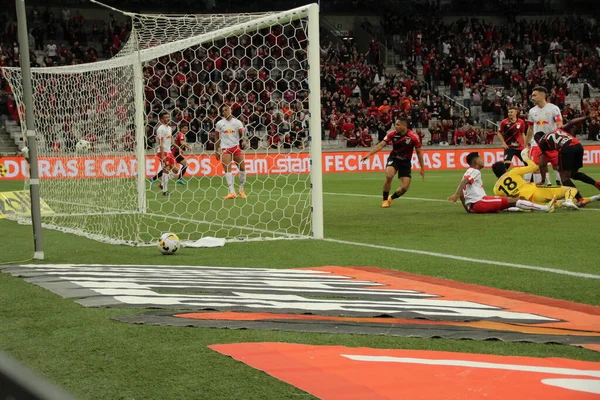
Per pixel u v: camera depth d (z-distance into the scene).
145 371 4.38
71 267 9.27
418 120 45.75
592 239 11.55
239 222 15.73
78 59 43.00
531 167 16.22
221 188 26.56
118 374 4.34
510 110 20.89
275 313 6.03
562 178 16.94
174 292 7.17
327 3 54.84
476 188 16.20
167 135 23.22
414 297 6.99
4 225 15.72
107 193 17.94
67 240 12.92
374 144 44.03
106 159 17.62
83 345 5.10
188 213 17.94
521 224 13.86
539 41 55.03
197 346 4.93
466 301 6.78
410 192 23.97
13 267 9.28
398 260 9.88
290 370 4.22
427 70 50.00
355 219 15.67
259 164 34.44
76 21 45.47
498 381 3.92
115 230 14.59
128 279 8.08
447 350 4.76
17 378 1.23
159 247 10.72
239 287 7.48
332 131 42.66
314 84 12.37
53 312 6.29
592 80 53.25
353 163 39.88
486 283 7.99
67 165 19.41
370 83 47.75
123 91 16.47
